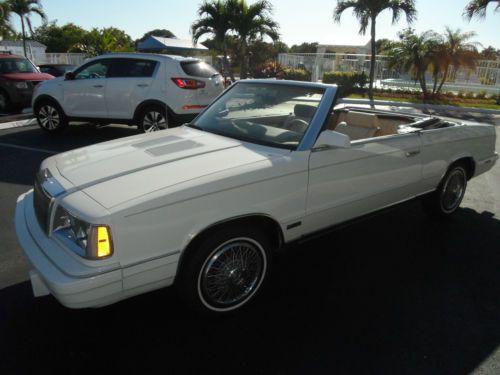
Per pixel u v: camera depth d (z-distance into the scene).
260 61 25.02
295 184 3.01
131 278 2.40
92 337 2.73
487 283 3.49
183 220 2.51
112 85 8.32
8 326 2.81
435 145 4.15
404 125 4.36
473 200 5.48
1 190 5.35
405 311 3.08
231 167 2.77
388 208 3.97
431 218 4.79
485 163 4.93
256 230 2.90
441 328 2.91
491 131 4.94
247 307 3.08
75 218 2.35
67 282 2.23
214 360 2.54
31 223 2.79
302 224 3.19
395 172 3.79
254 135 3.35
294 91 3.53
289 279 3.48
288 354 2.61
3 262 3.62
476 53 17.80
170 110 8.03
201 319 2.93
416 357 2.62
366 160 3.48
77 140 8.40
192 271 2.67
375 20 16.69
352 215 3.61
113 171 2.72
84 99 8.57
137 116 8.31
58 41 40.00
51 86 8.77
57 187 2.61
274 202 2.92
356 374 2.47
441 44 17.62
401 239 4.28
